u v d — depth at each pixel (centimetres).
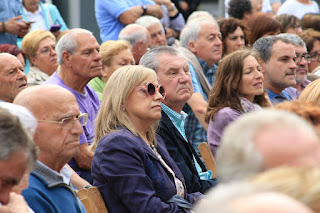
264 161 329
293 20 1631
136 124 750
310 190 289
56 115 595
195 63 1209
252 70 962
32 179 573
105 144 709
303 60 1283
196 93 1133
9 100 898
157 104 748
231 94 959
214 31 1258
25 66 1225
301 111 500
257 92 964
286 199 258
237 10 1719
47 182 582
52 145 593
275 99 1166
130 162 698
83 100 1003
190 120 1137
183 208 721
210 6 2203
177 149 834
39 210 559
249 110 957
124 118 740
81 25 1936
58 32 1398
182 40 1286
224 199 261
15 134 421
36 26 1530
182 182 777
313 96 753
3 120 419
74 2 1916
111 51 1131
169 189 729
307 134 335
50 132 593
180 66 899
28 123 541
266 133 334
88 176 920
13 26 1356
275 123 338
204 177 877
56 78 1020
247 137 336
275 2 2156
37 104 593
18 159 423
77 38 999
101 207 688
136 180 691
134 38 1318
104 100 752
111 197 699
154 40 1477
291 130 334
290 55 1147
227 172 339
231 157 339
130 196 686
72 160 930
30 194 560
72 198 605
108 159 700
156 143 784
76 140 608
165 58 902
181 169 813
